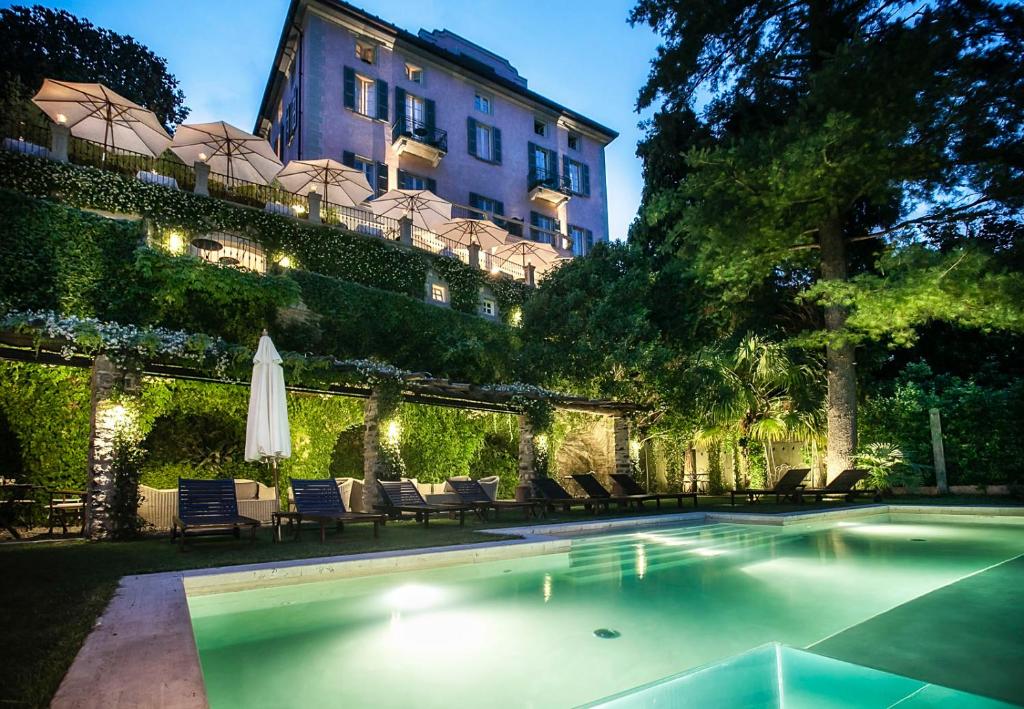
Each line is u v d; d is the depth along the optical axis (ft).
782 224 47.83
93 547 23.68
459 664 11.29
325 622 14.46
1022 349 57.57
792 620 14.24
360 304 58.85
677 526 32.17
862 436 53.57
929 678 9.65
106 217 47.44
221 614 15.17
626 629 13.70
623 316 57.72
